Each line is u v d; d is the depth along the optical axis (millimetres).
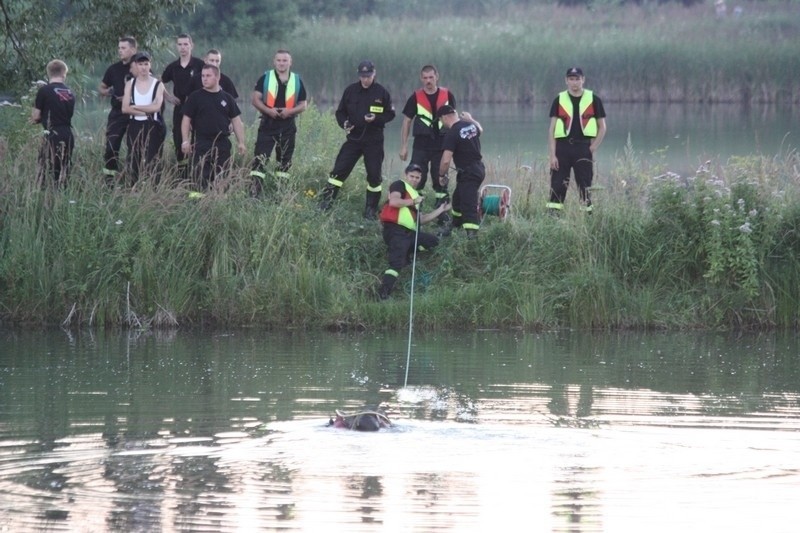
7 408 38375
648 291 56969
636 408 39250
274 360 47406
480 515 28125
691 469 31891
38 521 27297
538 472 31516
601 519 28047
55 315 55094
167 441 34125
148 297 55094
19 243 55469
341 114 60562
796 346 52250
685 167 94438
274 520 27594
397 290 57188
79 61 77562
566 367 46625
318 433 35062
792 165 64812
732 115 155250
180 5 76938
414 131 60844
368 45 173375
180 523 27266
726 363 47938
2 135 62219
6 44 74875
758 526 27734
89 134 66688
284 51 60719
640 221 58781
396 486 30172
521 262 57688
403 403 39500
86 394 40625
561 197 60906
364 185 65438
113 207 57438
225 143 58500
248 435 34844
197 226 56406
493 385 42844
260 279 55688
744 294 56719
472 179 58562
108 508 28266
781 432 36000
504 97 175375
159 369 45312
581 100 60000
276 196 59656
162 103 59438
